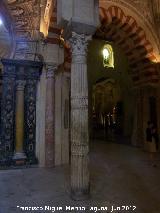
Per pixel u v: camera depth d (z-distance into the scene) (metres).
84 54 4.76
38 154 7.95
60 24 4.78
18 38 7.95
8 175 6.63
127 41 10.09
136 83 10.92
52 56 7.73
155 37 9.53
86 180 4.59
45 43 7.75
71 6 4.65
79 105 4.64
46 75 7.91
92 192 4.96
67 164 8.16
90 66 16.20
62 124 8.26
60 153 8.12
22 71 7.95
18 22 7.81
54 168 7.54
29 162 7.80
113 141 14.45
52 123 7.77
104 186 5.39
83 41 4.73
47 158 7.68
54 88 7.95
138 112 11.53
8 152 7.71
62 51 7.92
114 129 17.34
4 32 9.77
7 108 7.80
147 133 10.18
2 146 7.67
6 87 7.81
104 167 7.45
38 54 8.04
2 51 9.70
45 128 7.82
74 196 4.52
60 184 5.66
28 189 5.27
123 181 5.82
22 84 7.90
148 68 9.93
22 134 7.84
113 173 6.66
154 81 9.92
